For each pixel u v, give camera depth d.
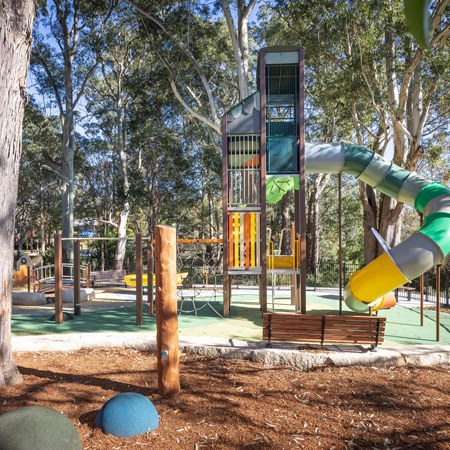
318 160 9.76
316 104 19.83
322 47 15.81
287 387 5.19
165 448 3.73
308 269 25.88
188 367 5.92
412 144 15.73
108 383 5.16
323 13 14.92
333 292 13.93
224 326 8.45
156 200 31.33
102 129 37.06
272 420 4.29
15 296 11.60
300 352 6.05
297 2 15.59
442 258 7.66
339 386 5.22
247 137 9.72
